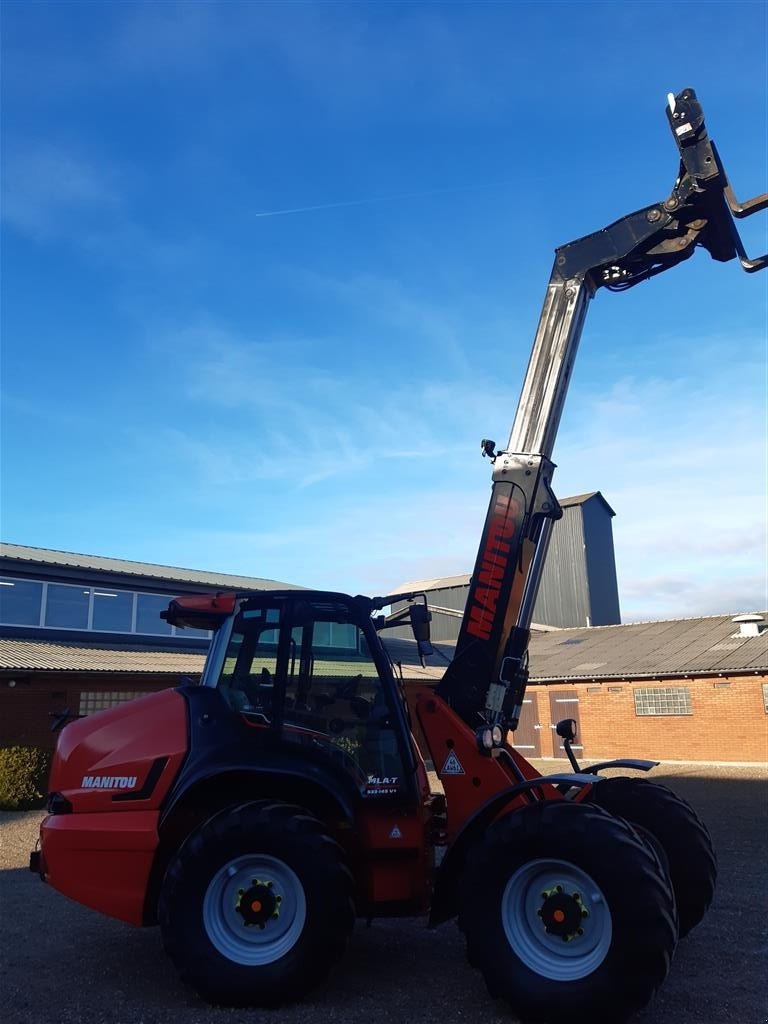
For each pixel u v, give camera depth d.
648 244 5.57
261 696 5.26
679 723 22.80
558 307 5.69
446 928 6.17
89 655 19.06
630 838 4.27
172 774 5.00
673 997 4.64
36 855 5.36
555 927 4.31
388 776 5.09
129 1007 4.63
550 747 25.00
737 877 8.10
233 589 25.75
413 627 5.25
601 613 37.47
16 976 5.23
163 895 4.71
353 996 4.72
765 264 5.46
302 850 4.63
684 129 5.30
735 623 26.56
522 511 5.44
